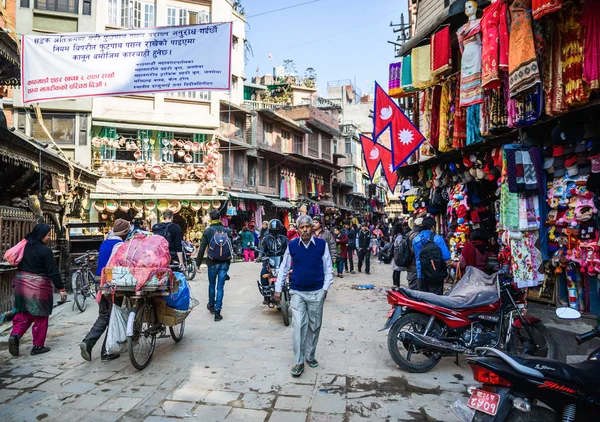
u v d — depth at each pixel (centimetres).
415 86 862
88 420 363
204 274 1404
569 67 519
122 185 1923
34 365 504
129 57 773
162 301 534
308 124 3291
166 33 766
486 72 597
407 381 454
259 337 626
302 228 488
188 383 445
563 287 593
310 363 496
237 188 2400
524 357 293
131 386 438
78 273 818
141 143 1983
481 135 716
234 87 2811
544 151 598
